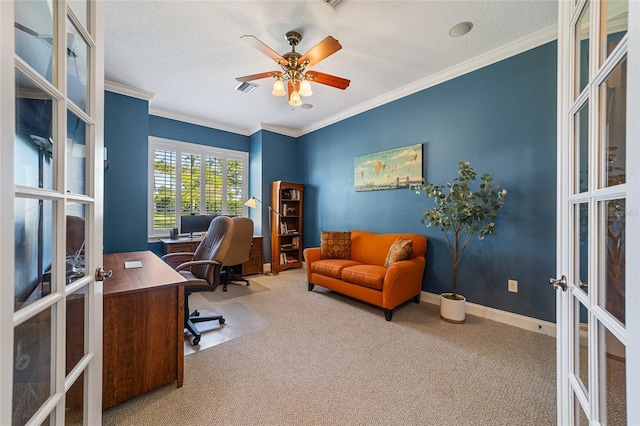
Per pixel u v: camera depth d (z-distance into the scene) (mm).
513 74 2502
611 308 762
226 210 4926
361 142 3990
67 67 944
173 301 1616
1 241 586
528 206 2430
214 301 3201
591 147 863
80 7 1019
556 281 1100
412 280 2875
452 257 2957
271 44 2410
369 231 3879
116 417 1384
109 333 1405
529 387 1639
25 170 726
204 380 1702
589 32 883
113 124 3184
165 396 1548
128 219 3295
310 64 2211
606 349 789
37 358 792
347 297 3352
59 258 864
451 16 2076
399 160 3449
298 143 5246
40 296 796
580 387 974
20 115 704
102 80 1159
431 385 1660
